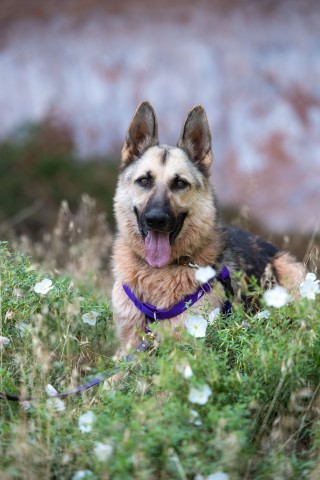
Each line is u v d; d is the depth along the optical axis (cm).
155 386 416
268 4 2144
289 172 1928
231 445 350
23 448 371
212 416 367
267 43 2111
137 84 2111
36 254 902
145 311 561
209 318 477
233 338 452
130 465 350
